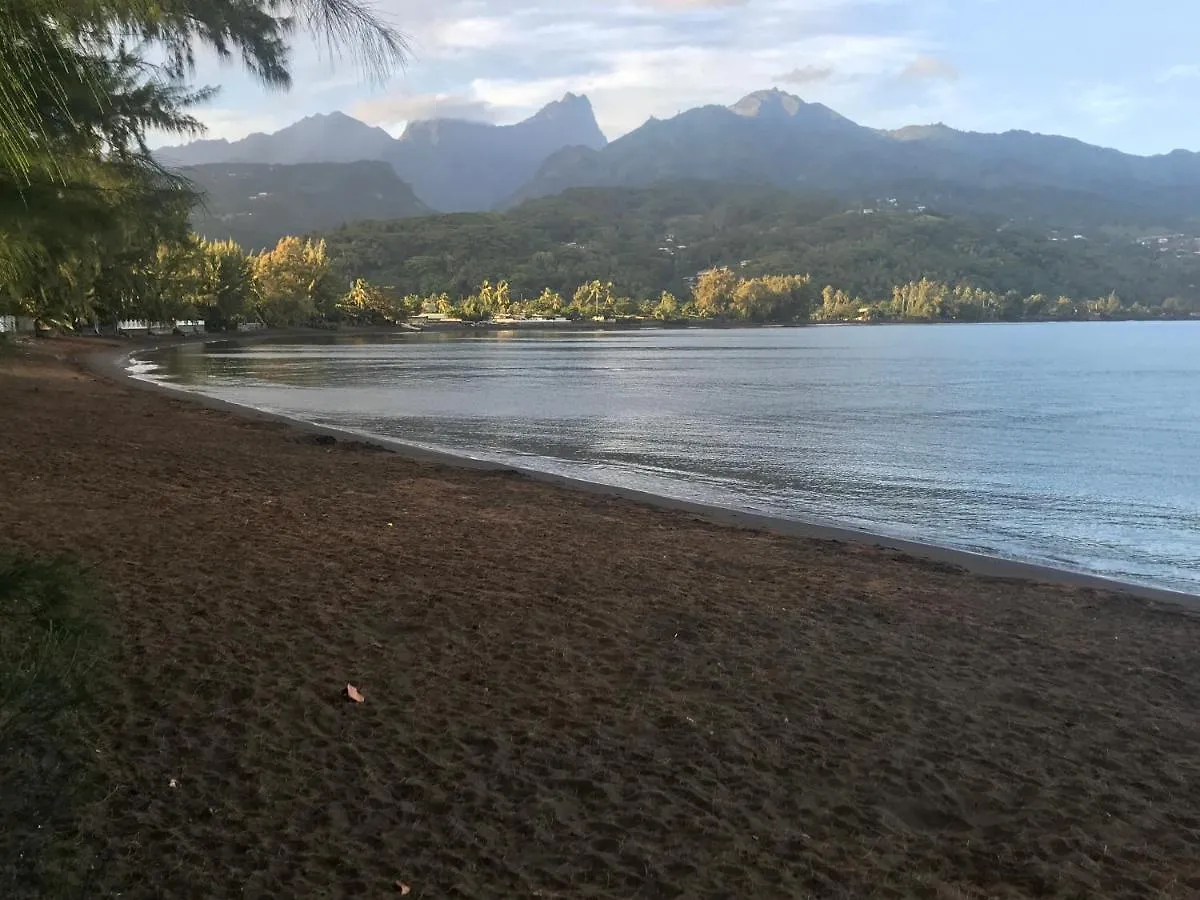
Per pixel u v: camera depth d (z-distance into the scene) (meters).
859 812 4.06
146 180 5.23
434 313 178.12
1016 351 87.12
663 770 4.39
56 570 2.16
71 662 2.12
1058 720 5.35
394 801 3.92
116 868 3.23
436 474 14.87
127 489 11.45
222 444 17.25
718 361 67.19
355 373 48.97
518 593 7.57
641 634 6.62
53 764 3.22
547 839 3.67
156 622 6.13
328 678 5.36
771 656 6.28
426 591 7.44
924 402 35.97
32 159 1.96
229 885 3.20
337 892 3.21
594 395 37.78
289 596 7.03
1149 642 7.14
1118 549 12.27
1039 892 3.46
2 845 2.80
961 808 4.16
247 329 110.19
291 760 4.25
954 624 7.39
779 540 10.88
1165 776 4.59
